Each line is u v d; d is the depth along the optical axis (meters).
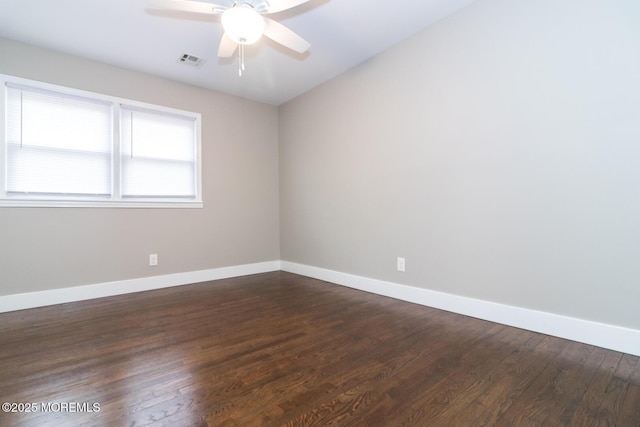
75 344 1.95
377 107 3.06
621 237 1.76
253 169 4.16
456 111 2.45
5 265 2.61
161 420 1.24
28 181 2.73
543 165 2.02
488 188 2.28
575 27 1.89
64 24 2.46
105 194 3.11
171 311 2.60
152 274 3.35
